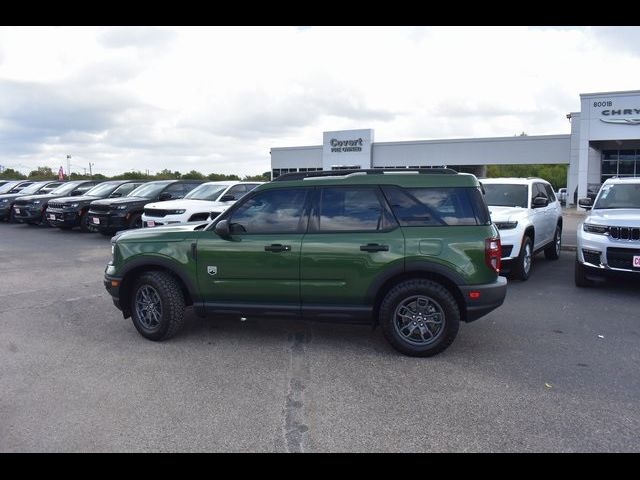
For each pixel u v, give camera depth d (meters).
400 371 4.70
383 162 46.84
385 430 3.59
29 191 23.47
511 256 8.41
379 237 5.04
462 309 5.07
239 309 5.38
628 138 29.81
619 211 8.19
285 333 5.88
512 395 4.16
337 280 5.11
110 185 18.66
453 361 4.95
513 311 6.82
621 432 3.56
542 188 10.73
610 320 6.39
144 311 5.71
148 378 4.54
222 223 5.26
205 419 3.76
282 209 5.34
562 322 6.30
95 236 16.03
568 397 4.12
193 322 6.34
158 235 5.59
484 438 3.48
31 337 5.75
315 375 4.60
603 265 7.56
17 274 9.66
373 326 5.31
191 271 5.42
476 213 5.04
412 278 5.07
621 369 4.73
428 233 4.99
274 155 53.84
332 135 47.97
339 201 5.23
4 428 3.63
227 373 4.65
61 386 4.36
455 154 44.22
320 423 3.70
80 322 6.38
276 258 5.21
